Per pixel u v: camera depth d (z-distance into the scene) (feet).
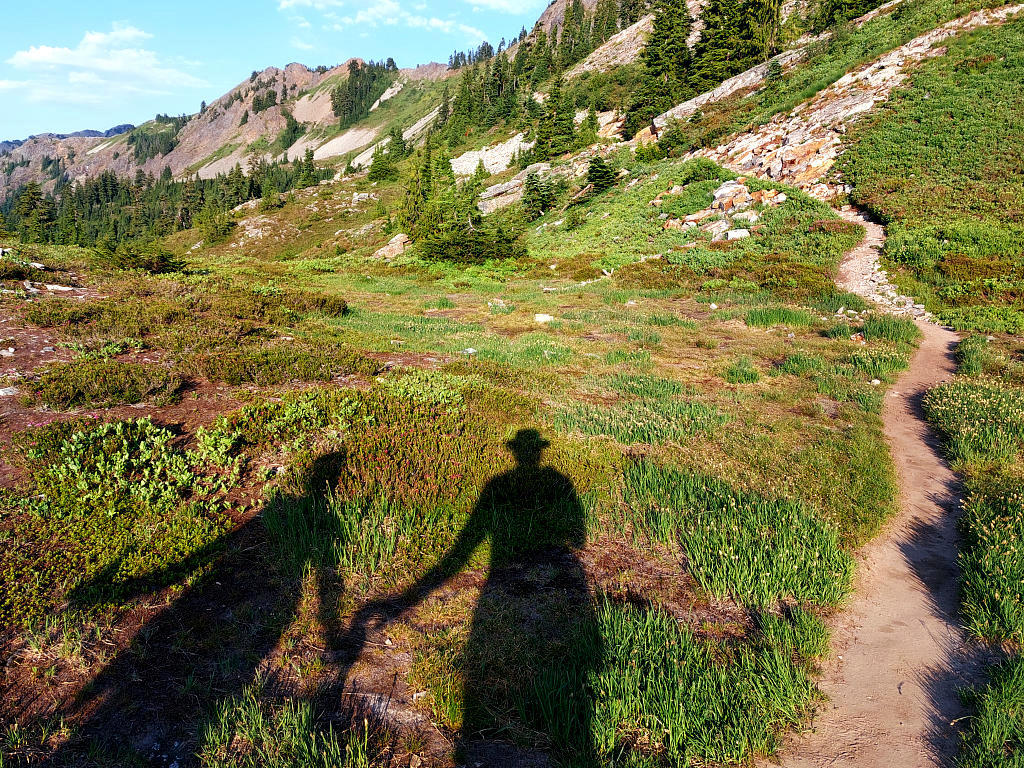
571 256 108.47
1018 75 104.32
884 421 30.37
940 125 99.91
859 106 117.19
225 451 20.94
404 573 16.06
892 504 21.13
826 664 13.57
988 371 37.73
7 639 12.32
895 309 58.95
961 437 26.13
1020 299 54.85
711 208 106.83
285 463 21.26
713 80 213.05
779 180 110.42
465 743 10.85
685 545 17.94
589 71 372.99
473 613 14.58
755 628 14.57
